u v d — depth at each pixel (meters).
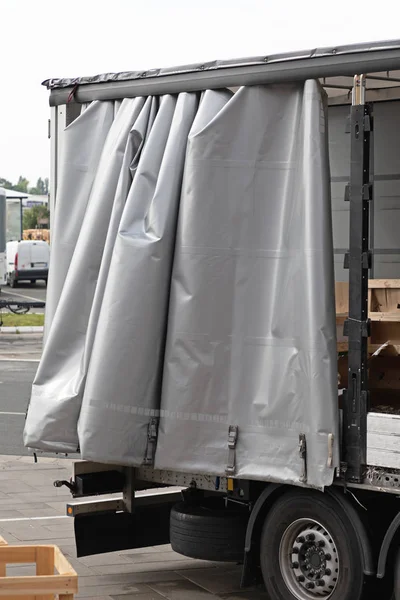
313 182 7.46
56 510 11.85
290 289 7.56
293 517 7.72
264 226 7.74
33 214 113.00
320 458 7.27
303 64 7.52
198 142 7.89
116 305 8.09
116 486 9.14
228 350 7.80
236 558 8.23
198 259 7.88
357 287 7.28
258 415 7.64
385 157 9.12
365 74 7.27
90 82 8.92
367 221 7.31
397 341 8.77
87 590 8.76
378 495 7.44
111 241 8.35
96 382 8.14
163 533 9.41
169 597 8.57
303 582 7.72
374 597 7.45
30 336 35.53
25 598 5.89
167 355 8.00
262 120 7.78
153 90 8.41
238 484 8.02
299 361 7.45
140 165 8.23
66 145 8.91
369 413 7.21
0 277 42.34
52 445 8.49
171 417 7.95
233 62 7.86
